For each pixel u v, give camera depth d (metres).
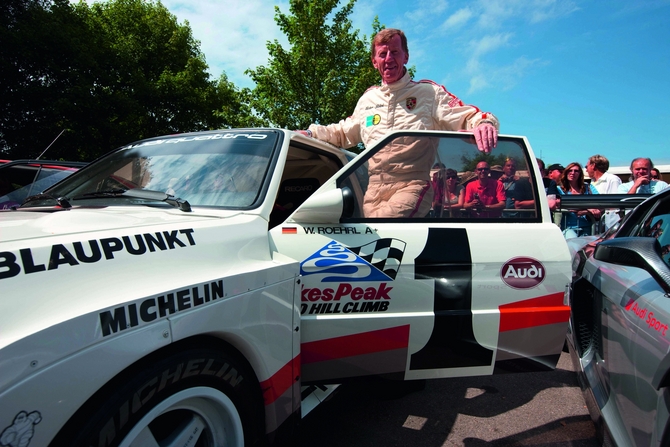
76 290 1.16
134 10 19.94
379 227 2.07
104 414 1.14
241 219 1.81
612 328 2.08
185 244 1.50
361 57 13.05
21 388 0.97
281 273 1.74
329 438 2.39
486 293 2.11
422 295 2.04
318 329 1.91
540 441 2.43
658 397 1.53
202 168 2.19
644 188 5.57
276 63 12.24
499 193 2.30
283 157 2.16
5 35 11.92
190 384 1.37
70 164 5.00
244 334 1.55
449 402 2.86
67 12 15.05
